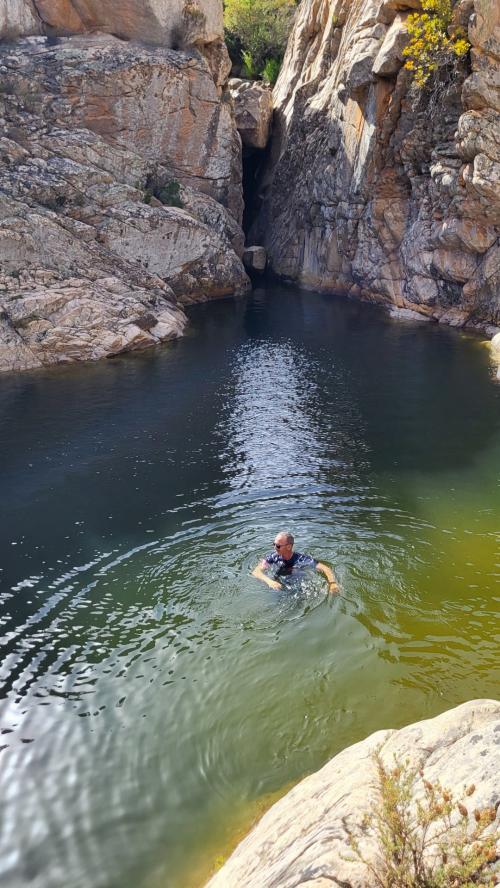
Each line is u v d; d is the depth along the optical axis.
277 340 20.33
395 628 7.13
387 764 4.16
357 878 3.22
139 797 5.30
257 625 7.25
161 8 24.61
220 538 9.15
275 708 6.13
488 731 4.02
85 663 6.86
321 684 6.38
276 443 12.66
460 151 18.67
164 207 24.14
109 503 10.38
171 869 4.69
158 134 25.03
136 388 16.06
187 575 8.27
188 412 14.41
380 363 17.78
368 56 21.83
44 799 5.33
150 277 22.16
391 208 23.12
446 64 18.92
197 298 25.84
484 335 20.33
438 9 18.98
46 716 6.19
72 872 4.72
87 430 13.47
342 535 9.10
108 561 8.72
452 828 3.30
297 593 7.73
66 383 16.52
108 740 5.88
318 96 29.14
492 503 10.06
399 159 21.88
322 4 30.83
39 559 8.87
